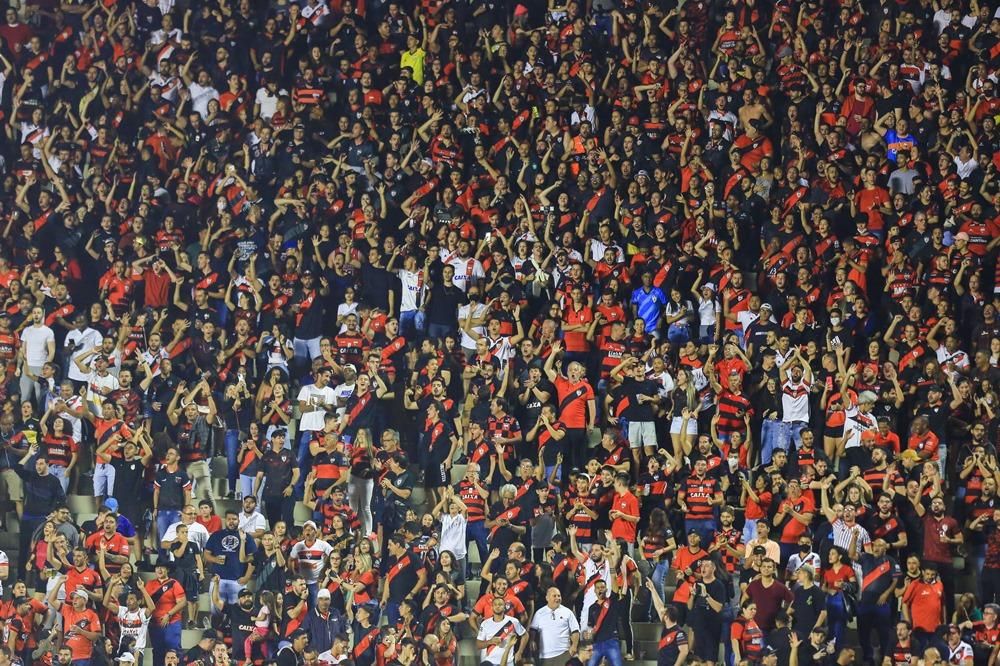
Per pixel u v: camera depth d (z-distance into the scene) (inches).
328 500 3019.2
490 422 3051.2
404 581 2851.9
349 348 3289.9
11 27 4018.2
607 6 3880.4
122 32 4010.8
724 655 2741.1
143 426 3125.0
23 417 3218.5
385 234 3572.8
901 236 3312.0
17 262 3634.4
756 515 2847.0
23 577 3041.3
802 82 3681.1
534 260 3422.7
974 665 2635.3
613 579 2778.1
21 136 3902.6
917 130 3577.8
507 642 2741.1
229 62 3924.7
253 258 3459.6
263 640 2839.6
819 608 2687.0
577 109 3715.6
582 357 3272.6
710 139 3604.8
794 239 3358.8
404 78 3838.6
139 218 3619.6
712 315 3282.5
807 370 3048.7
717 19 3811.5
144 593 2881.4
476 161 3686.0
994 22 3678.6
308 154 3747.5
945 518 2778.1
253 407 3203.7
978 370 3056.1
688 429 3006.9
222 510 3093.0
